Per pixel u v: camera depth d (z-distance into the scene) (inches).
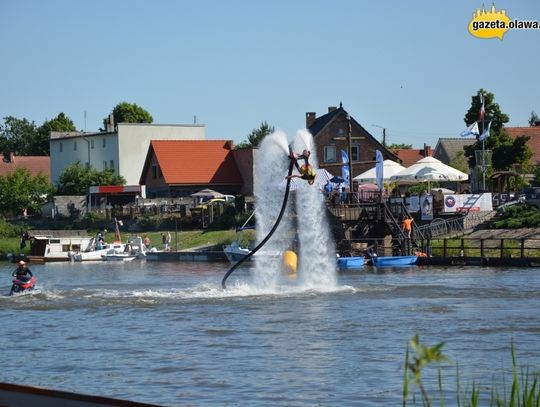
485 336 1127.0
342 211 2485.2
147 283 2066.9
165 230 3496.6
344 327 1221.7
